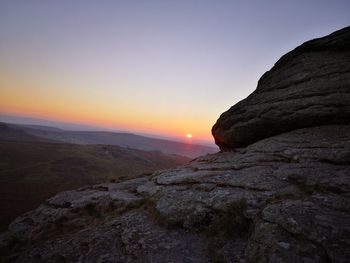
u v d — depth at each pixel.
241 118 20.33
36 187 76.38
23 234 14.55
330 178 9.33
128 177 21.42
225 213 9.43
